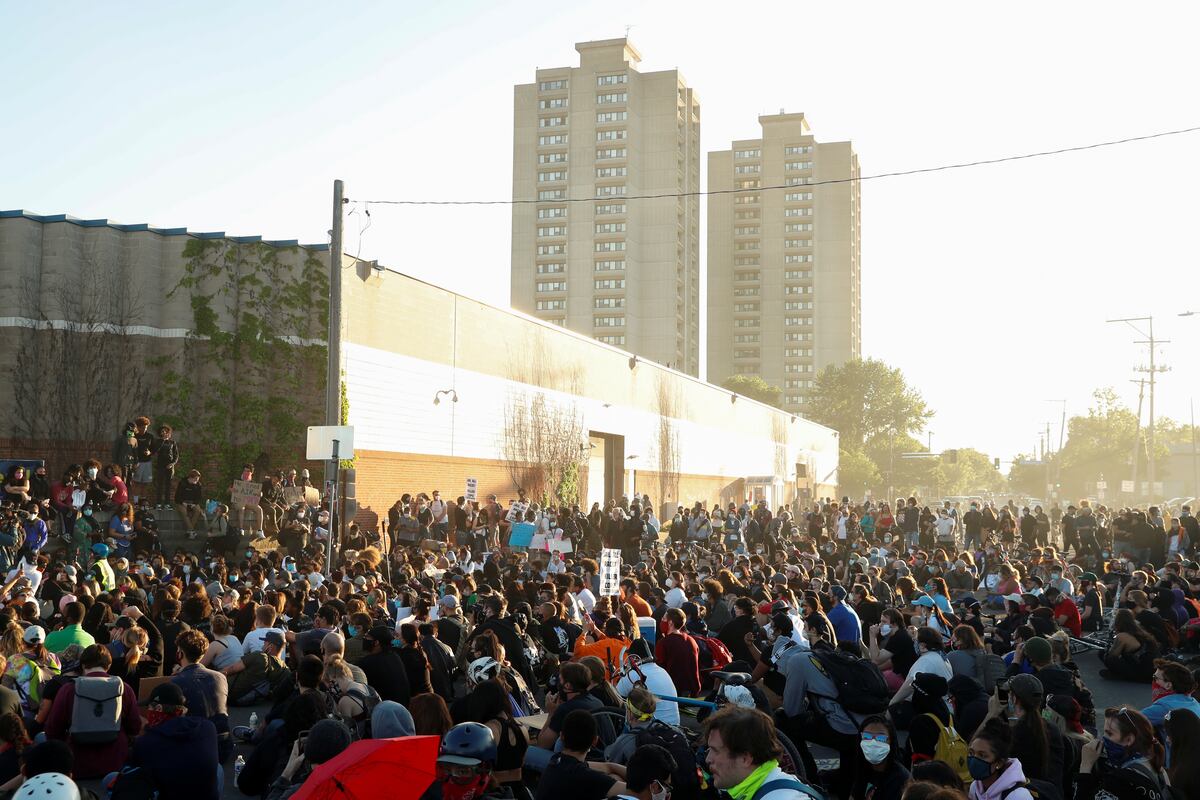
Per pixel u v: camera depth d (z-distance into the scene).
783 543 33.41
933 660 9.80
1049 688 9.38
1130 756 7.36
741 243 185.75
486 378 40.31
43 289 29.19
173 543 25.84
